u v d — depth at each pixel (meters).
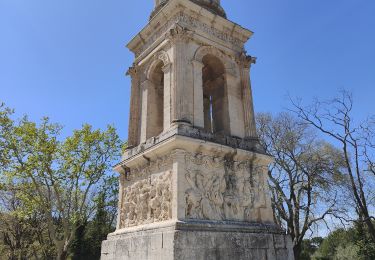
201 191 14.93
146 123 19.27
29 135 33.22
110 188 39.47
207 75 21.75
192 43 18.84
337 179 33.28
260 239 15.26
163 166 15.67
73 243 43.38
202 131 16.50
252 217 16.22
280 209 35.34
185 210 14.05
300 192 35.12
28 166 32.41
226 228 14.51
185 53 18.05
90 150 36.75
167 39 18.83
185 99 16.72
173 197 14.25
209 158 15.91
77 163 35.53
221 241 13.88
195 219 14.14
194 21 19.61
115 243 16.52
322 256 47.50
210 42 19.70
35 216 41.91
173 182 14.55
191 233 13.16
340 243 44.25
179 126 15.77
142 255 14.17
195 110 17.23
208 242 13.47
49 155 33.41
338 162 33.69
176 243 12.62
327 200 33.28
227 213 15.36
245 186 16.61
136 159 17.34
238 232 14.70
